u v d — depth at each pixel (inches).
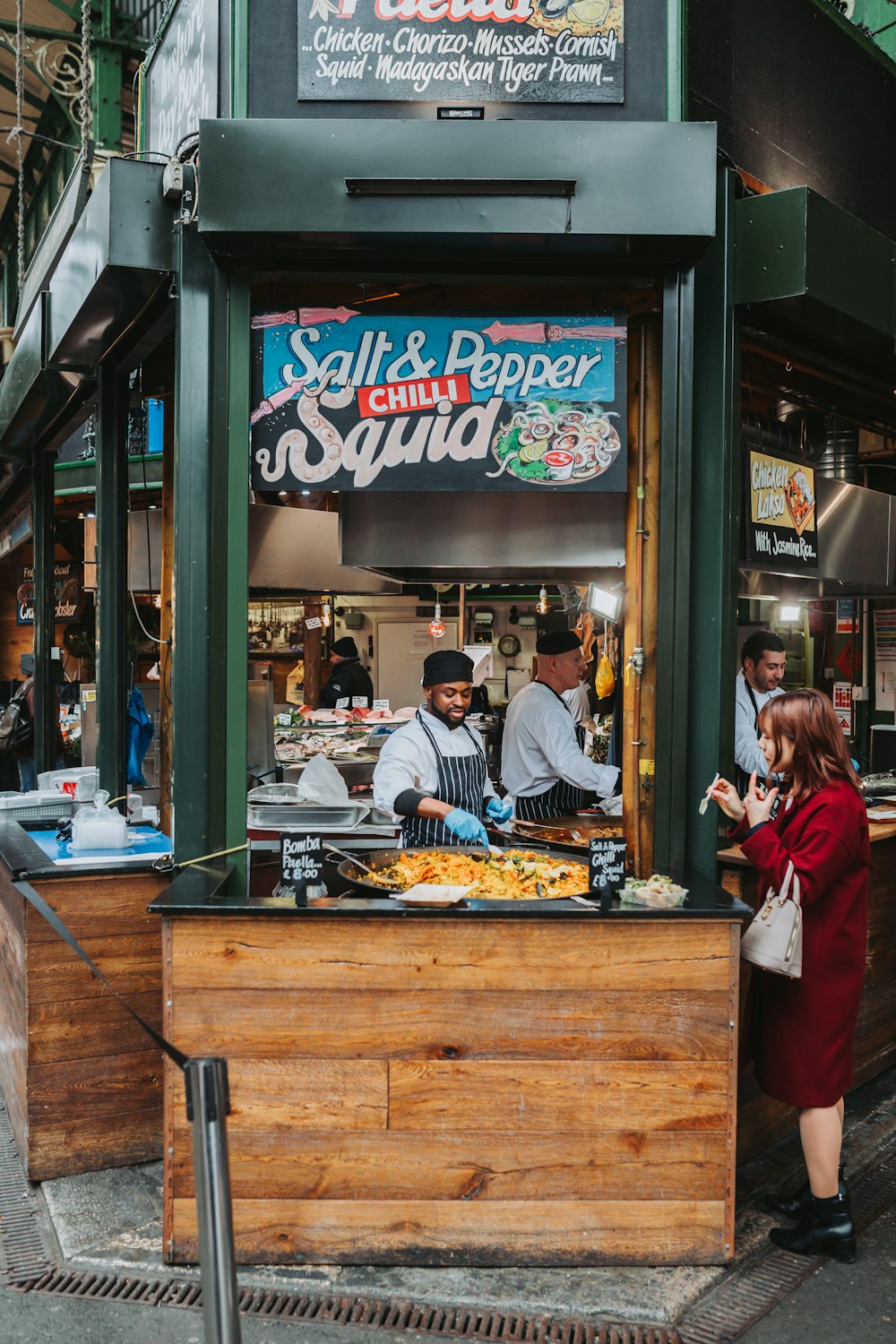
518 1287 105.9
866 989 163.2
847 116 168.6
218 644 123.3
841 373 158.1
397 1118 108.7
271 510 213.8
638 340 130.9
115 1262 110.7
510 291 140.1
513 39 125.2
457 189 114.8
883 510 205.8
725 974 109.1
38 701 236.1
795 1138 144.7
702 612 129.1
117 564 172.1
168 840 148.6
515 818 181.9
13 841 147.2
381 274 123.6
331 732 272.4
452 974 108.3
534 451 125.5
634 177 115.3
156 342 152.7
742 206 128.5
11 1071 140.1
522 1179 109.1
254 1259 109.0
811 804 113.7
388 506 153.7
